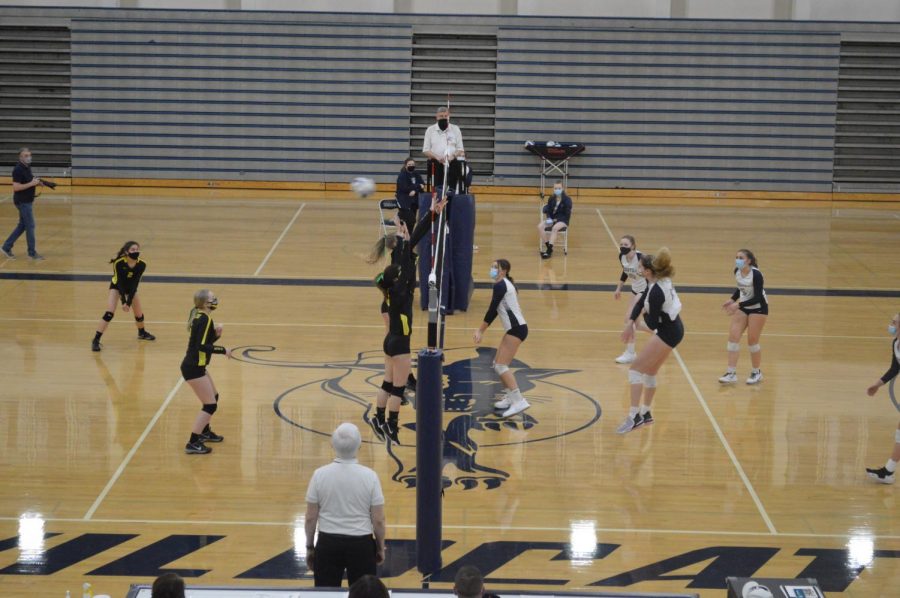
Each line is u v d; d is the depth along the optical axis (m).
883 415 11.02
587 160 25.95
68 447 9.71
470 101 25.94
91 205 23.06
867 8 25.77
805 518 8.53
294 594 5.63
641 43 25.50
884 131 25.89
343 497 6.22
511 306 10.60
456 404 11.12
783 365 12.66
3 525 8.09
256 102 25.75
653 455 9.83
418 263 14.80
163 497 8.70
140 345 12.98
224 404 10.93
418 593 5.61
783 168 25.95
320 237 20.03
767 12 25.91
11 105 25.83
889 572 7.62
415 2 25.94
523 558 7.70
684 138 25.84
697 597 5.67
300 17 25.44
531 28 25.50
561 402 11.23
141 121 25.77
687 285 16.64
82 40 25.44
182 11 25.34
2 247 17.52
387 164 26.06
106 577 7.28
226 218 21.84
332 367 12.24
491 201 25.23
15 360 12.25
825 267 18.23
